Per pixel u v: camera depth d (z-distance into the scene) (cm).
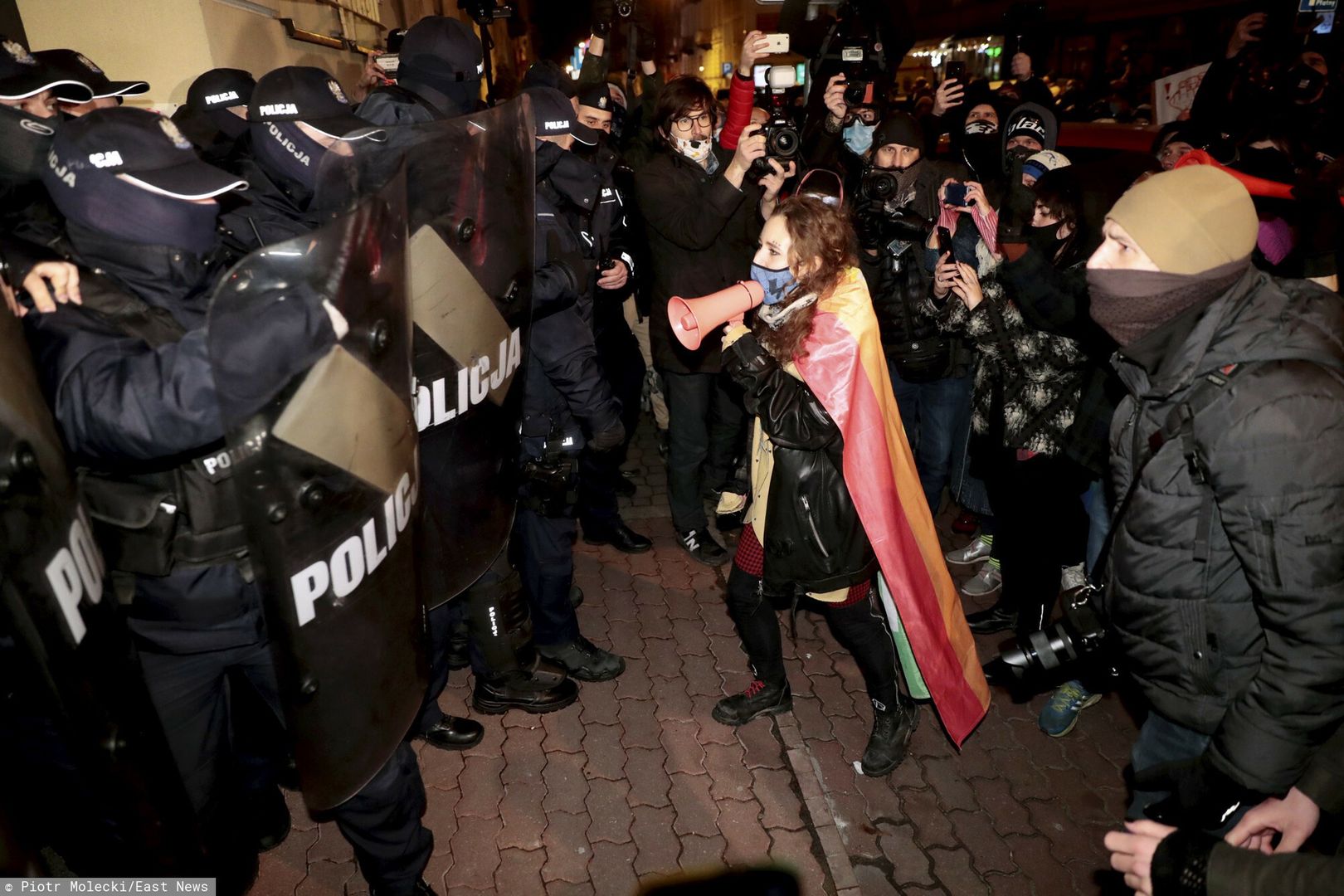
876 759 269
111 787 136
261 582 138
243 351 124
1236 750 143
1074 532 285
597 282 341
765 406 227
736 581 268
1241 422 139
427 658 184
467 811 255
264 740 226
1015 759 279
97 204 142
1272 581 138
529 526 279
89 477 151
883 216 322
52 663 120
